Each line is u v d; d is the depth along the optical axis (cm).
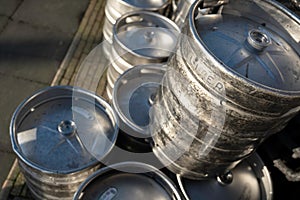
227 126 102
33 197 163
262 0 111
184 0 184
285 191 159
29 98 138
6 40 222
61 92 147
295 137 159
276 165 158
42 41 227
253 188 138
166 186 127
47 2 250
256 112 95
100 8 258
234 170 140
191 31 98
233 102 95
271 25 115
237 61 99
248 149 114
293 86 101
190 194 130
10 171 170
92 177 122
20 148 132
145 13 179
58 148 134
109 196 124
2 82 202
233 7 114
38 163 130
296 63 107
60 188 132
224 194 132
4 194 163
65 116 145
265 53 103
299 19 108
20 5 243
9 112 191
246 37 106
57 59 220
